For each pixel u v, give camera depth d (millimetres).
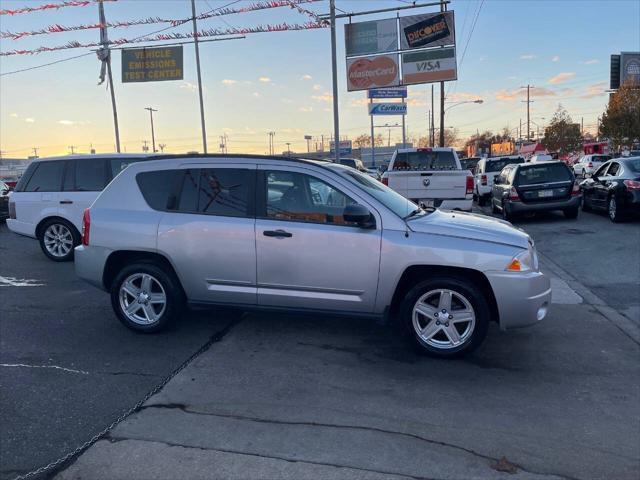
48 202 9797
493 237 4746
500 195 15273
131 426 3660
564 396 4105
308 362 4766
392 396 4098
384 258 4762
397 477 3076
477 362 4770
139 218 5379
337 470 3141
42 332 5684
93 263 5520
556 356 4914
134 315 5555
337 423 3680
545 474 3107
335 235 4859
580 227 12680
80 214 9695
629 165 12961
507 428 3625
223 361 4797
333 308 4992
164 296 5434
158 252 5301
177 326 5789
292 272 4980
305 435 3523
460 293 4695
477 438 3492
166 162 5484
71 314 6352
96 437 3529
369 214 4832
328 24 17109
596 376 4473
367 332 5547
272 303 5125
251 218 5098
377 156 81125
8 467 3227
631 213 12367
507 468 3158
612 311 6332
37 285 7918
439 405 3953
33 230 9914
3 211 15477
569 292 7188
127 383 4383
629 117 41938
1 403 4051
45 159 10047
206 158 5379
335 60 17188
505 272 4609
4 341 5410
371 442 3438
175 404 3975
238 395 4117
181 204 5344
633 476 3092
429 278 4793
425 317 4891
